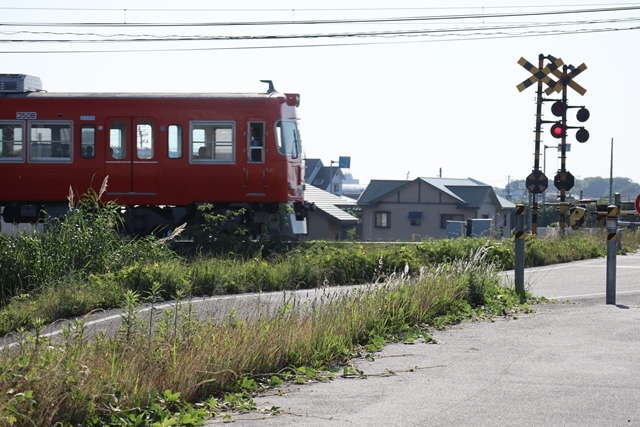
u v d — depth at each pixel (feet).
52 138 122.21
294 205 127.13
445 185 339.77
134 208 123.34
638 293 76.54
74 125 121.70
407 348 50.44
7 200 123.03
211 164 120.37
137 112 121.08
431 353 48.80
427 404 36.91
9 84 123.85
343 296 57.36
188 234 110.22
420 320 58.80
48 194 122.31
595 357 46.91
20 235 81.05
